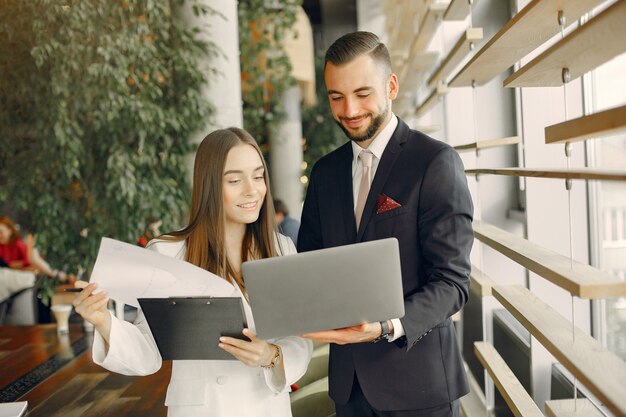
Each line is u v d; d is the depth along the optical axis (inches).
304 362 69.5
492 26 136.1
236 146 68.1
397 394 71.9
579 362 53.4
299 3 270.7
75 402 114.5
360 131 72.6
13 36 201.0
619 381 48.7
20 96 204.4
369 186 75.2
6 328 179.2
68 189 209.9
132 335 65.6
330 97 73.2
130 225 206.5
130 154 205.0
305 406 100.3
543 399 113.7
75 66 199.9
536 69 61.0
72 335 168.6
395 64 228.8
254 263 55.9
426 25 135.8
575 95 114.2
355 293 57.1
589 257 113.5
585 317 115.0
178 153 208.8
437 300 66.4
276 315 56.7
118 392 119.1
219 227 68.1
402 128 74.7
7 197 209.0
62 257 212.1
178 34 206.7
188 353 62.7
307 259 56.1
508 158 145.3
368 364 72.8
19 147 207.9
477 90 145.4
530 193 115.6
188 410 66.5
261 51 276.1
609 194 107.0
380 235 72.1
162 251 69.6
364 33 72.1
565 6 59.0
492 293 90.4
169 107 209.2
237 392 67.2
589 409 63.5
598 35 46.8
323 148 294.5
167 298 59.4
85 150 208.4
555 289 117.6
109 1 199.9
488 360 93.2
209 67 207.9
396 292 58.2
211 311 59.2
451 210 69.4
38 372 134.6
